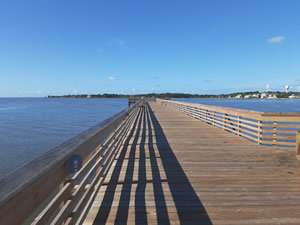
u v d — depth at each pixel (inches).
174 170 125.4
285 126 181.0
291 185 105.0
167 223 73.3
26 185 30.0
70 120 1001.5
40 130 706.8
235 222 74.3
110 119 103.2
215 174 119.3
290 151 169.5
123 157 151.5
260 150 172.9
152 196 92.6
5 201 25.2
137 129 278.5
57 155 43.1
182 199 90.1
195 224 73.0
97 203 86.0
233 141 206.1
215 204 86.1
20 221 29.7
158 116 454.0
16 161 376.2
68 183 53.9
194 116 438.6
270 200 89.7
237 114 235.5
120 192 96.2
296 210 82.1
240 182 108.2
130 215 77.8
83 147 60.2
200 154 160.4
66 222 51.7
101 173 87.2
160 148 177.6
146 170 125.1
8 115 1258.6
